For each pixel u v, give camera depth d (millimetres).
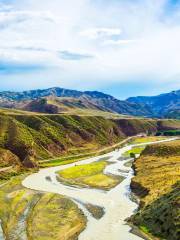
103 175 142875
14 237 76125
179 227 67188
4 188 127125
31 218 89500
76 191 118375
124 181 130375
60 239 74062
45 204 102562
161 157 155125
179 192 78375
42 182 136500
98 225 81312
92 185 126625
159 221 73688
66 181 136750
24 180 141750
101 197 108562
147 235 71875
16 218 90125
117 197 107625
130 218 83812
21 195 114312
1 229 81812
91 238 73188
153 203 83375
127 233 74438
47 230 80250
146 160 156750
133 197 106688
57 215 91250
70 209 96125
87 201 104125
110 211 92750
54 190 121312
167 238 67938
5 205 102938
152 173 124188
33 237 75875
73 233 76688
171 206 73750
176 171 116000
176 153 154625
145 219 78500
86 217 88125
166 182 103438
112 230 77250
